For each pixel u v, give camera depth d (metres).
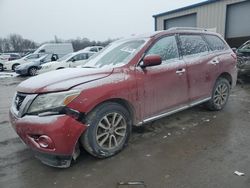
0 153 3.75
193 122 4.76
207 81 4.85
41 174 3.12
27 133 3.01
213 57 4.96
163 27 20.00
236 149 3.56
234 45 15.46
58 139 2.89
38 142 3.00
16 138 4.37
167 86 4.05
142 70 3.71
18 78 15.84
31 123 2.94
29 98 3.04
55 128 2.87
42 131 2.88
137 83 3.61
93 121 3.17
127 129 3.62
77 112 2.99
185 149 3.63
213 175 2.92
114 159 3.40
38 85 3.11
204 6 16.59
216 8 15.88
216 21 16.00
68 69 3.87
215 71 4.98
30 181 2.97
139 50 3.82
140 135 4.20
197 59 4.60
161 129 4.45
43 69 14.05
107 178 2.96
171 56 4.23
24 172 3.18
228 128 4.40
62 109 2.94
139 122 3.77
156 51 4.01
